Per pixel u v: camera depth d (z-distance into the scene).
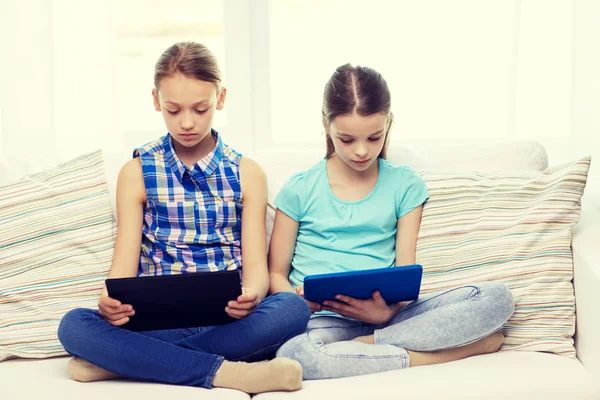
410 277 1.43
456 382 1.27
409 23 2.32
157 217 1.70
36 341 1.53
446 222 1.67
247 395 1.30
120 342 1.33
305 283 1.42
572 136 2.26
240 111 2.39
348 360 1.35
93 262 1.65
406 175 1.75
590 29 2.22
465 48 2.32
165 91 1.58
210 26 2.35
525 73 2.29
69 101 2.24
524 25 2.28
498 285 1.44
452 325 1.40
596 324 1.42
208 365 1.32
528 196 1.63
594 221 1.59
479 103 2.34
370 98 1.58
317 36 2.36
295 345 1.38
